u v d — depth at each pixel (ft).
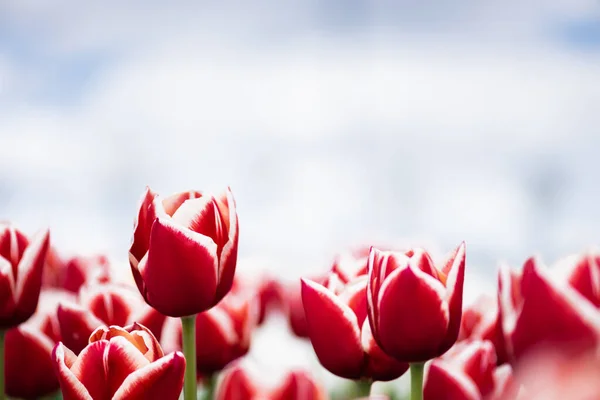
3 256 2.67
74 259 3.30
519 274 2.38
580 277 2.30
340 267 2.72
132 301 2.77
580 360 1.53
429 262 2.44
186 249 2.43
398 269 2.38
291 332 3.37
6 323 2.67
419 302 2.38
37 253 2.68
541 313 2.11
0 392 2.72
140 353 2.35
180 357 2.31
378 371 2.55
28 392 2.81
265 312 3.41
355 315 2.53
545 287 2.11
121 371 2.34
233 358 2.94
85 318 2.65
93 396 2.34
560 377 1.49
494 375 2.52
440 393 2.47
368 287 2.44
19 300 2.66
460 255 2.42
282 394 2.45
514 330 2.19
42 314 2.93
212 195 2.51
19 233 2.70
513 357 2.26
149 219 2.49
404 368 2.56
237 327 2.94
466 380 2.46
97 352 2.35
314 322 2.54
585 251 2.32
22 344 2.79
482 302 2.89
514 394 2.51
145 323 2.74
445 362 2.53
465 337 2.81
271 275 3.46
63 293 3.26
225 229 2.52
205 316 2.86
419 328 2.39
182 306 2.47
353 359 2.53
